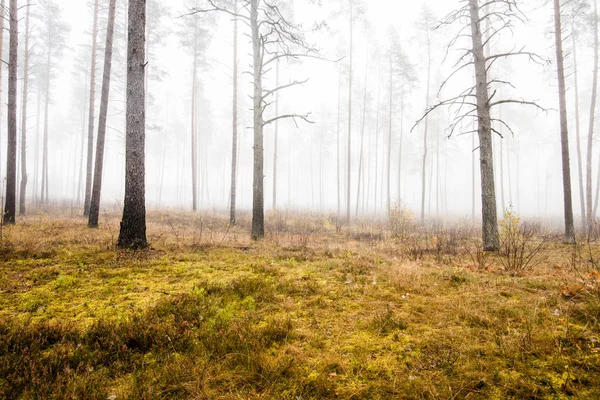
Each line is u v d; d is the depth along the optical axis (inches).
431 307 169.5
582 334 128.3
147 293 181.5
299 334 137.5
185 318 144.9
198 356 116.0
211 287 190.2
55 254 259.3
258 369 108.7
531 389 97.3
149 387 95.4
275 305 171.6
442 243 409.4
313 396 96.1
